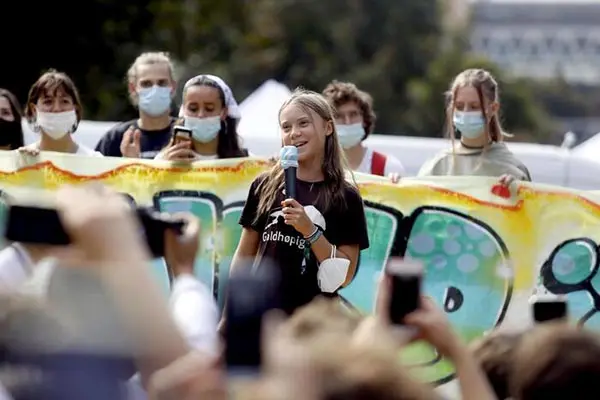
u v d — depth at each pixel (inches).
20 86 1932.8
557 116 5388.8
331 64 2878.9
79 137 791.1
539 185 544.4
